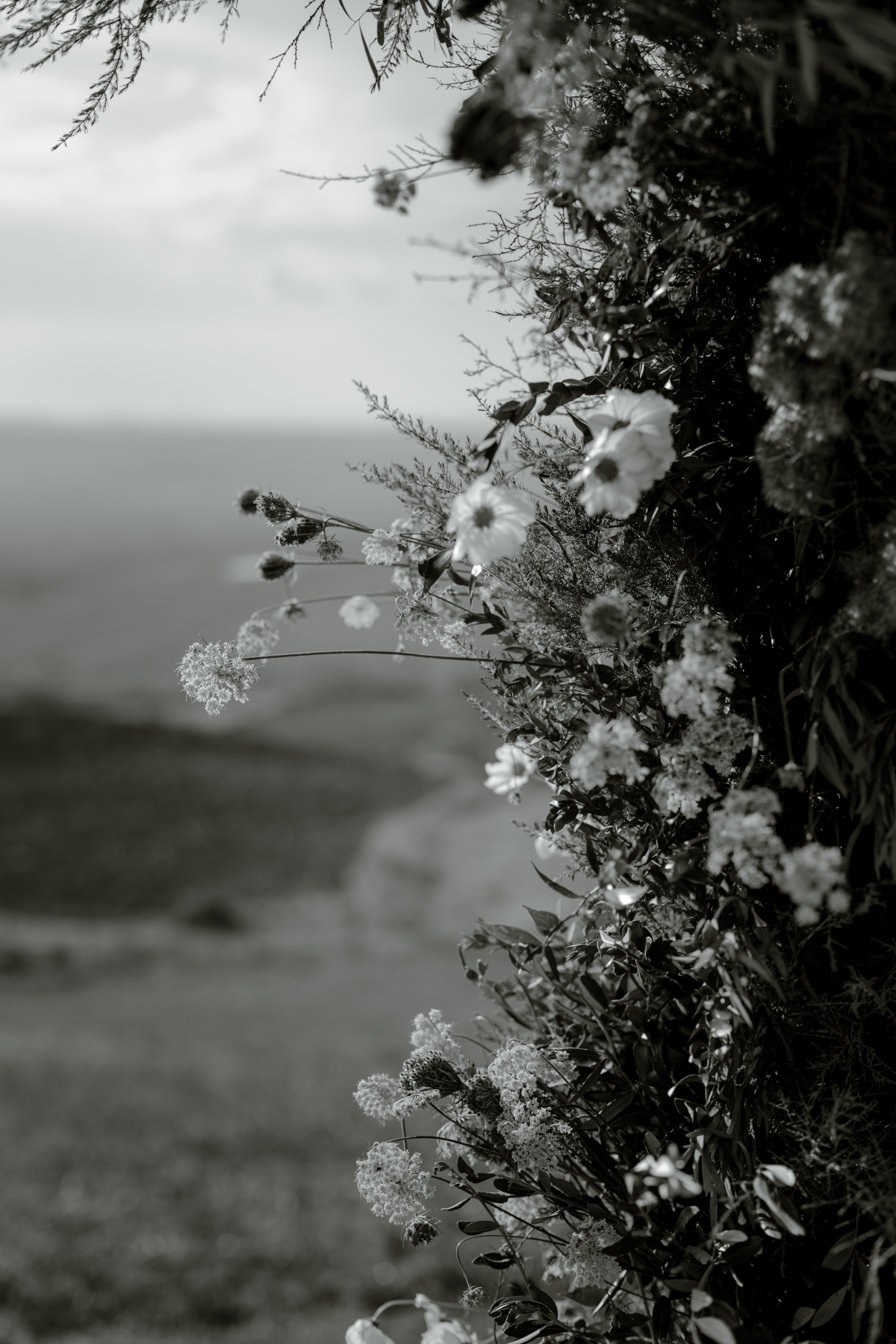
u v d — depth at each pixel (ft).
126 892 215.31
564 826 7.38
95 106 7.54
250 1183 64.39
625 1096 7.30
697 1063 7.29
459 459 7.36
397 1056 102.68
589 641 7.20
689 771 6.91
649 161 6.75
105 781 273.13
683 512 7.19
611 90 6.96
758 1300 7.09
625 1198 7.24
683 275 7.08
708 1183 7.02
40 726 301.22
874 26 6.15
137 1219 58.34
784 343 6.52
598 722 7.15
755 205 6.80
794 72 6.42
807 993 7.06
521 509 6.94
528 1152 7.22
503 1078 7.34
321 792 277.85
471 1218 22.36
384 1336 7.40
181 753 299.38
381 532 7.45
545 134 6.81
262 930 195.62
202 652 7.24
